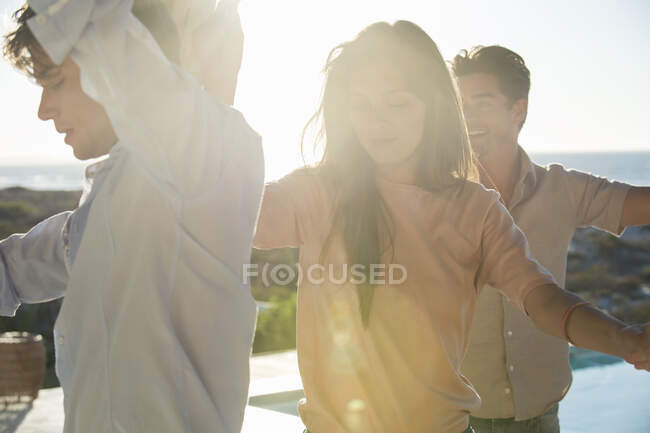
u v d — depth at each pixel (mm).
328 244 1260
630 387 5301
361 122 1235
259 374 5094
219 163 988
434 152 1298
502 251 1273
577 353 6227
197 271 957
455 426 1268
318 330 1262
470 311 1317
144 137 900
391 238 1248
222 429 959
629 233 9438
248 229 1047
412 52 1229
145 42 909
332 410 1241
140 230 936
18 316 8578
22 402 4461
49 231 1199
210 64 1203
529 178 2021
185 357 931
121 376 915
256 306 1045
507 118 2012
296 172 1334
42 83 988
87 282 957
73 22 867
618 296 9133
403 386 1231
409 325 1228
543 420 1956
